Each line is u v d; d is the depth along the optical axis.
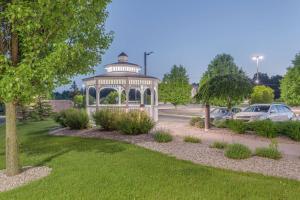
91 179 6.83
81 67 7.93
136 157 9.33
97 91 22.06
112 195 5.81
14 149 7.44
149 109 23.11
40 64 6.14
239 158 9.06
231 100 18.00
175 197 5.69
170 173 7.36
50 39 6.86
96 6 7.25
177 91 49.31
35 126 21.95
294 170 7.89
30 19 6.18
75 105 40.78
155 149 10.81
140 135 13.77
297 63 39.50
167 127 19.34
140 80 22.66
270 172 7.73
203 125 18.47
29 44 6.39
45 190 6.13
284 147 11.95
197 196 5.74
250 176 7.32
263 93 37.88
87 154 9.91
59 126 20.14
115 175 7.14
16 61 7.00
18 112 28.78
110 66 24.09
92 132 15.62
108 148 11.10
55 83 7.25
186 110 44.97
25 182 6.87
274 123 14.52
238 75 18.14
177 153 10.05
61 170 7.70
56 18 6.53
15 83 5.83
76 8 6.57
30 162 8.92
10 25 6.80
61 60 6.36
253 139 14.10
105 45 8.39
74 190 6.10
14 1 6.05
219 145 10.80
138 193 5.91
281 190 6.15
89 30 7.58
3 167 8.60
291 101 40.06
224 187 6.29
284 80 41.44
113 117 15.37
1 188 6.48
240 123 15.63
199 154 9.79
